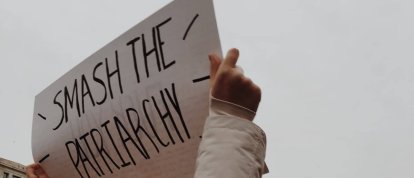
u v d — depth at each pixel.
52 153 2.00
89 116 1.84
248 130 1.05
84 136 1.85
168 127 1.55
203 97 1.46
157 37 1.61
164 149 1.58
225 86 1.10
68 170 1.93
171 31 1.57
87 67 1.89
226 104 1.09
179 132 1.53
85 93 1.88
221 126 1.05
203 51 1.47
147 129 1.62
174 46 1.55
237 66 1.14
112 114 1.74
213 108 1.11
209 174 1.01
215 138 1.04
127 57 1.71
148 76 1.62
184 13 1.53
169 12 1.58
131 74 1.69
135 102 1.66
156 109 1.59
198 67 1.48
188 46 1.50
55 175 2.00
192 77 1.49
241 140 1.03
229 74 1.10
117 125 1.72
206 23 1.47
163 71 1.58
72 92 1.95
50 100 2.06
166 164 1.58
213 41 1.44
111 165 1.75
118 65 1.75
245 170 1.01
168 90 1.55
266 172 1.31
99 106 1.80
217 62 1.25
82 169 1.87
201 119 1.47
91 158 1.83
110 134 1.75
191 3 1.51
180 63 1.53
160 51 1.60
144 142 1.63
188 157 1.52
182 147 1.53
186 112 1.50
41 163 2.05
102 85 1.80
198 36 1.48
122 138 1.70
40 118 2.10
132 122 1.67
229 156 1.02
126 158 1.70
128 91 1.69
